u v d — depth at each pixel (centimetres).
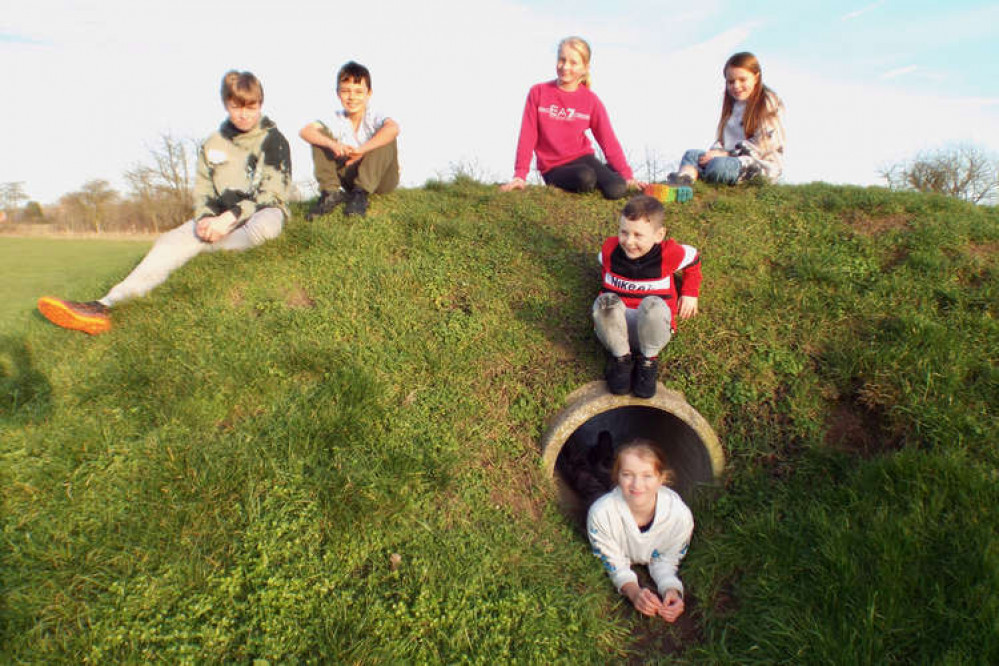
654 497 317
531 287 461
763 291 440
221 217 487
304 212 589
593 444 539
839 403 370
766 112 616
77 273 776
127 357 401
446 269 482
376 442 349
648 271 374
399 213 562
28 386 389
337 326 425
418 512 317
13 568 277
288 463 326
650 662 271
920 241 471
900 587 261
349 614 269
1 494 309
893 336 389
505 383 393
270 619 264
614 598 307
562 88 635
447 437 358
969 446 319
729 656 265
